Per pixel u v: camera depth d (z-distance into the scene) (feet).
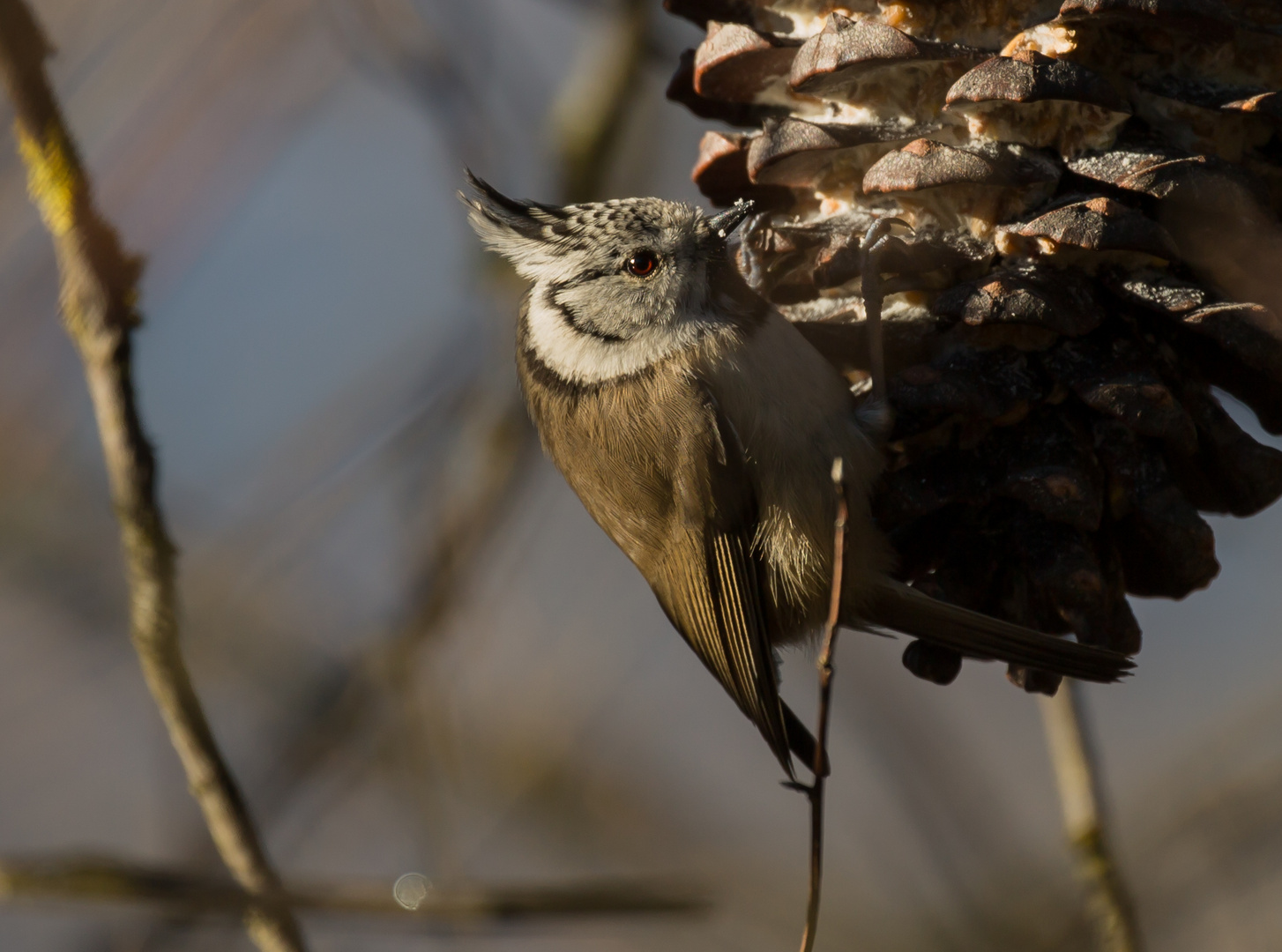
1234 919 28.22
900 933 34.04
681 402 20.95
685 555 21.80
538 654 39.83
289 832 34.30
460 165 26.32
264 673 34.86
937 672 18.71
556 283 21.93
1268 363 15.96
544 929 34.06
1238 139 17.22
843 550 15.84
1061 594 16.69
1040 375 17.13
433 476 30.81
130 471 17.37
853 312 20.56
